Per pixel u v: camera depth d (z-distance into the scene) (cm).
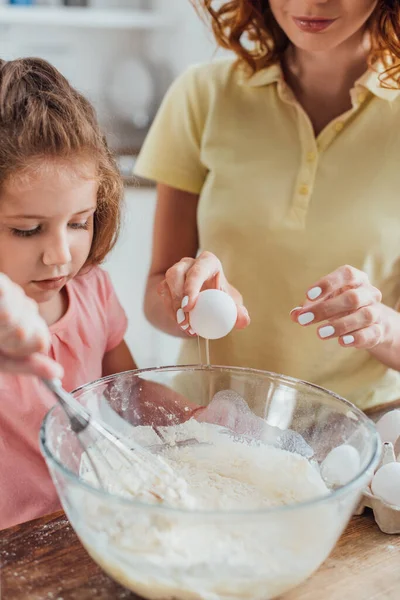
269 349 129
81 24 292
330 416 83
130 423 87
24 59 95
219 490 81
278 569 62
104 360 124
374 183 120
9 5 287
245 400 89
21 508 100
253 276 127
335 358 126
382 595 70
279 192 123
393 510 77
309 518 62
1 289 62
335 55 117
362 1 104
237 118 128
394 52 113
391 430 93
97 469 75
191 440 90
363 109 120
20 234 86
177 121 135
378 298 99
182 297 98
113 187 101
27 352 64
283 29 112
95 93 300
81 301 114
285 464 83
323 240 122
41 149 85
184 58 288
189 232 142
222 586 62
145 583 63
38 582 70
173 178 136
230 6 125
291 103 123
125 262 270
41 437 68
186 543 63
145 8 313
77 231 93
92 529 63
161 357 282
